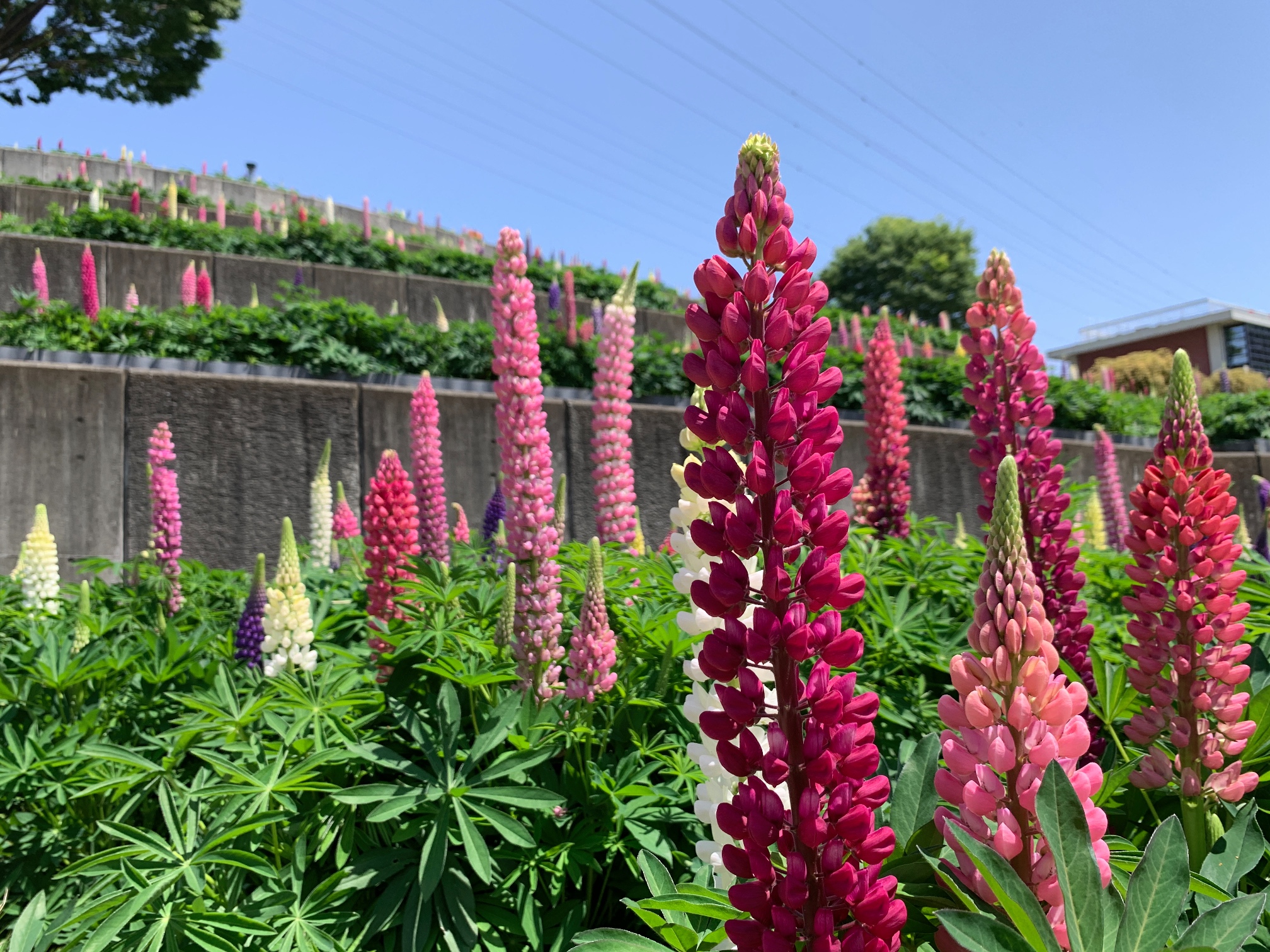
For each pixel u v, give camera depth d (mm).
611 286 25344
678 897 2041
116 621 5707
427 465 6672
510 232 4922
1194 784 2404
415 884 3125
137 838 3119
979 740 1605
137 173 35906
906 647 4293
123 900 2938
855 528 6004
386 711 3863
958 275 58125
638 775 3553
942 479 15555
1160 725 2508
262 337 13008
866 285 60000
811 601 1623
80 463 10648
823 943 1466
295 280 19953
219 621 6824
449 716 3426
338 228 24438
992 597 1647
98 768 3799
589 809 3506
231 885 3201
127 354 11898
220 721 3711
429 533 6609
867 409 6336
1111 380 27875
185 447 11148
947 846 1836
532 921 3148
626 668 4312
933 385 16562
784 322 1604
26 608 6309
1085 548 5934
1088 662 3334
